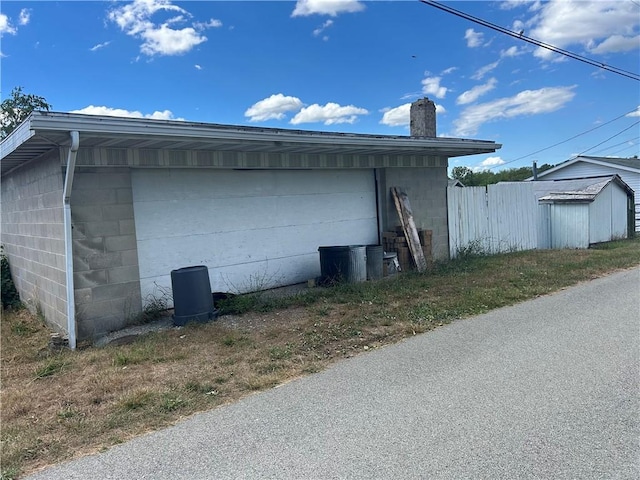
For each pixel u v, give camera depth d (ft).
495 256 38.47
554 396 11.88
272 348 16.76
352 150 27.86
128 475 9.24
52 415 12.17
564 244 49.08
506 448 9.53
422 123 38.96
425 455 9.43
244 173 27.27
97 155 20.83
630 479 8.36
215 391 13.28
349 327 18.92
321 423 11.05
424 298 23.56
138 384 13.93
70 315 19.22
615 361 14.15
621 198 55.11
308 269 30.25
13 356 18.16
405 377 13.67
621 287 25.30
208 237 25.84
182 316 20.85
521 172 156.35
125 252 21.81
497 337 17.13
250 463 9.48
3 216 34.30
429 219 35.73
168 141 20.01
